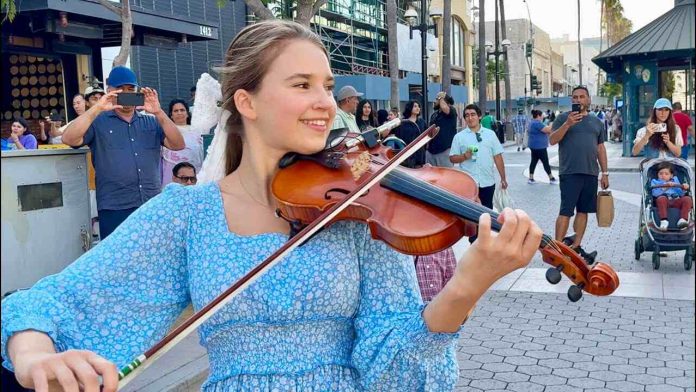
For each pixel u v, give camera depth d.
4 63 12.32
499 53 35.91
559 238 8.09
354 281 1.72
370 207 1.77
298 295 1.67
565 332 5.69
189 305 1.88
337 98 7.71
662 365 4.95
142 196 5.61
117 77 5.68
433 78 32.22
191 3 14.96
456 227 1.75
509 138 39.94
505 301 6.59
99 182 5.55
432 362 1.65
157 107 5.54
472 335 5.66
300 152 1.83
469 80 41.09
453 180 2.12
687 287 6.95
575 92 7.88
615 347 5.32
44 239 4.27
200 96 3.53
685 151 15.88
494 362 5.07
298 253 1.70
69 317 1.65
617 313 6.16
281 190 1.81
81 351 1.41
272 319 1.67
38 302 1.62
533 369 4.93
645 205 7.92
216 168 2.01
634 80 21.61
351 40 24.61
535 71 64.19
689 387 4.56
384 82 23.00
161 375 4.50
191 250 1.77
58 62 12.09
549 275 1.69
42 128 11.33
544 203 13.47
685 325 5.79
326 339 1.72
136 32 10.73
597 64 22.52
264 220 1.81
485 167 9.09
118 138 5.52
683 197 7.71
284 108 1.77
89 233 4.59
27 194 4.15
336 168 1.94
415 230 1.70
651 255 8.50
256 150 1.85
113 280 1.71
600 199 7.86
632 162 20.38
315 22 22.83
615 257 8.45
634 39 21.33
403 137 10.30
